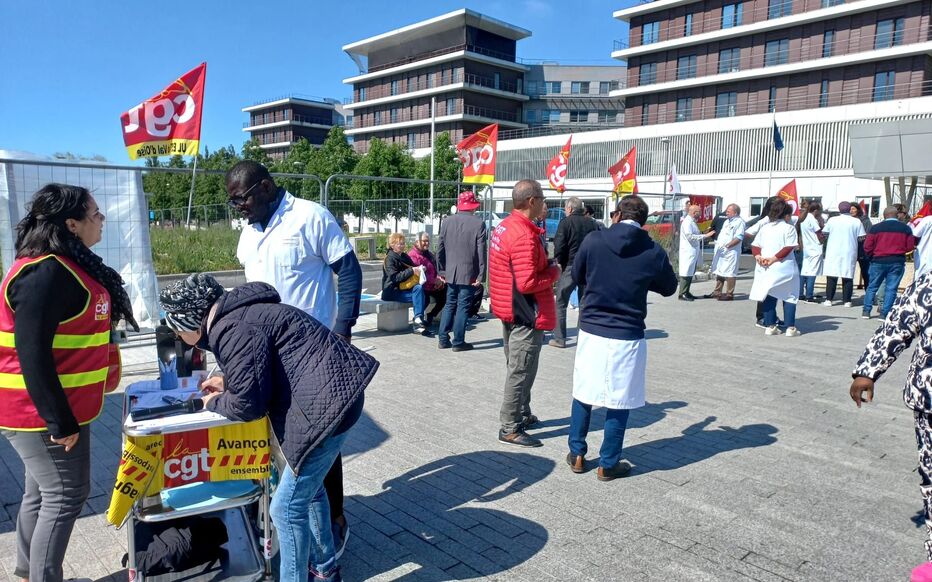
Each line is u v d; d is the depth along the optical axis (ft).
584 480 13.73
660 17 165.27
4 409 8.34
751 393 20.31
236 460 9.39
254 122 315.99
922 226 34.76
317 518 9.26
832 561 10.59
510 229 14.78
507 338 16.42
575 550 10.91
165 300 7.94
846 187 121.80
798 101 144.46
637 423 17.46
